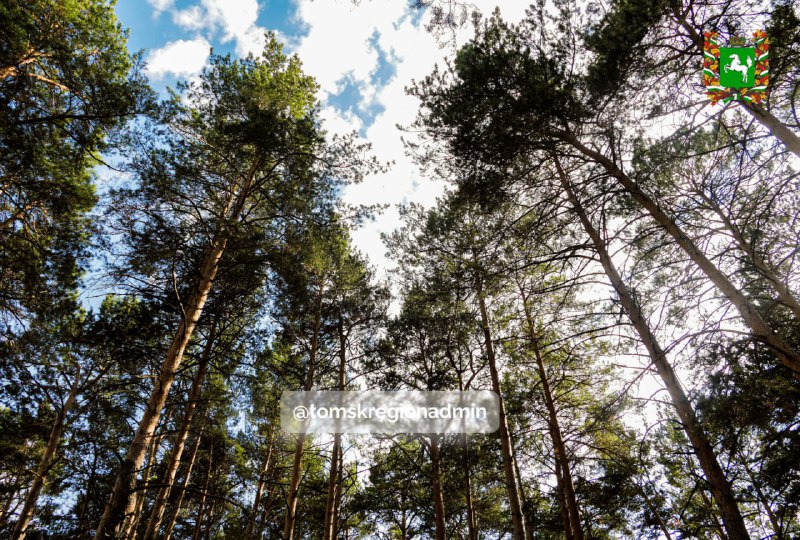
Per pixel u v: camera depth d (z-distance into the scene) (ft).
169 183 27.50
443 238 36.14
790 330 19.51
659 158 19.75
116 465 36.73
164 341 32.09
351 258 43.04
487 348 35.47
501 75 22.31
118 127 25.46
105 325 29.43
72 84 24.38
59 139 28.07
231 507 53.98
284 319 38.70
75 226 30.99
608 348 28.91
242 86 31.65
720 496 15.89
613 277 21.24
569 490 30.01
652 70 19.36
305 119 30.12
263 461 49.96
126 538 18.48
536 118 21.26
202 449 50.14
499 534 50.78
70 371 37.50
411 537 52.08
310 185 31.78
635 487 28.53
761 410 17.03
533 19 22.56
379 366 40.34
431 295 31.50
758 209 20.88
